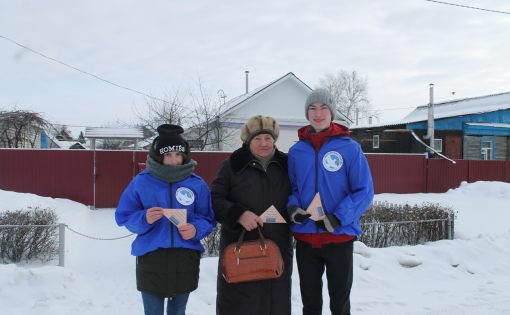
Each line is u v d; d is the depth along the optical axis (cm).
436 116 3127
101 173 1538
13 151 1481
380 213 927
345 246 372
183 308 367
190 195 358
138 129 1711
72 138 4834
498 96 3669
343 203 358
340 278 374
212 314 506
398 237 902
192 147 2531
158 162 359
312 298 386
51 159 1508
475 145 3109
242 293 345
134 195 355
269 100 2658
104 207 1535
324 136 375
